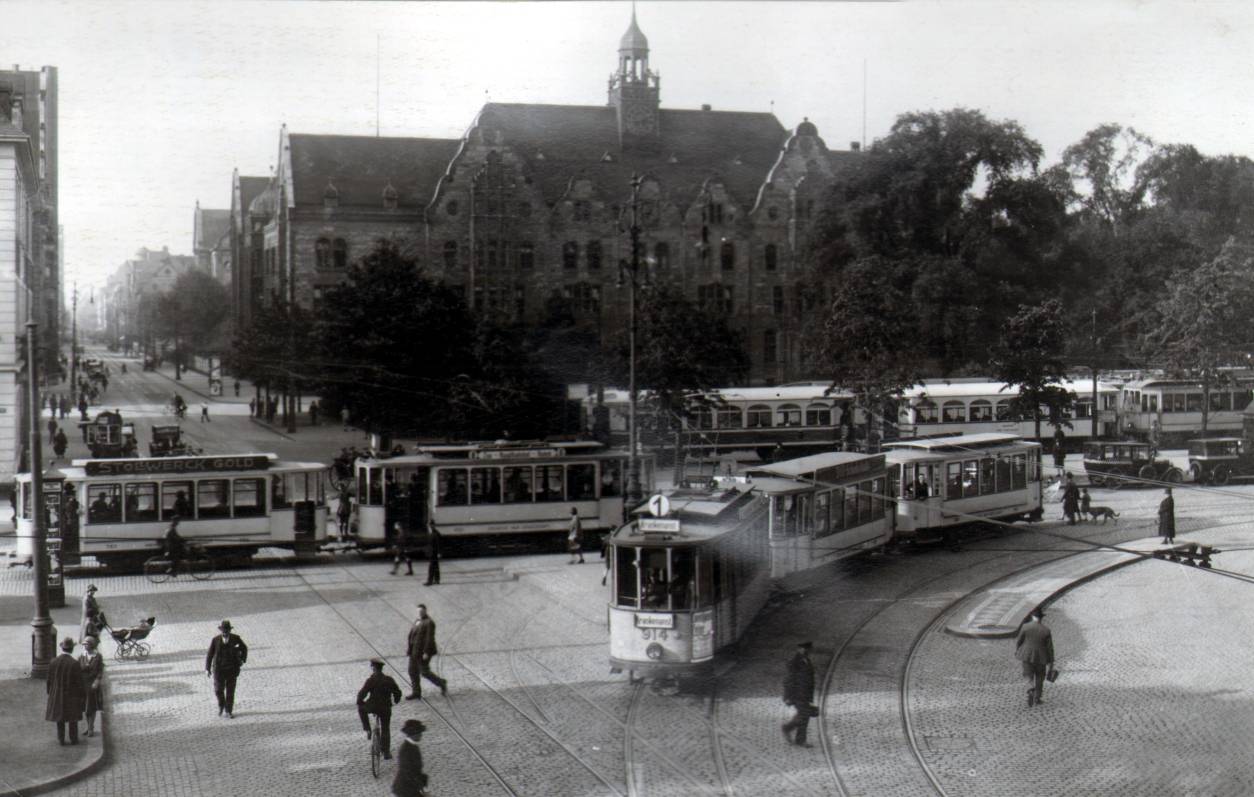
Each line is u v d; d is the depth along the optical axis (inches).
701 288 1836.9
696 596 847.7
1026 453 1549.0
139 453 1985.7
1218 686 847.1
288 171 2854.3
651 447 1740.9
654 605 848.3
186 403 2876.5
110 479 1322.6
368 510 1422.2
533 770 696.4
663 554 850.1
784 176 1862.7
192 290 3501.5
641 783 671.8
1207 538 1428.4
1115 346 1817.2
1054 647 964.0
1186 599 1130.7
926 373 1891.0
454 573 1328.7
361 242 2674.7
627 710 812.6
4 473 1683.1
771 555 1123.9
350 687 876.6
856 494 1279.5
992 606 1094.4
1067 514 1550.2
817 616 1081.4
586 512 1482.5
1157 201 1627.7
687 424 1764.3
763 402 1999.3
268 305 2810.0
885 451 1486.2
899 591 1180.5
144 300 3545.8
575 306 1815.9
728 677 888.3
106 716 809.5
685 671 840.9
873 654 944.9
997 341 1724.9
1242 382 1926.7
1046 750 717.9
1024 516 1549.0
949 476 1439.5
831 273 1772.9
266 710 821.9
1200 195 1624.0
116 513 1323.8
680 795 652.1
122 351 3604.8
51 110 1902.1
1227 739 730.8
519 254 1899.6
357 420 1941.4
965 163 1558.8
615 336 1736.0
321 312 2037.4
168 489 1341.0
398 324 1872.5
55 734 764.0
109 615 1113.4
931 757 708.7
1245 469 1900.8
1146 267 1692.9
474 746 741.3
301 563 1402.6
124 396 3006.9
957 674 890.1
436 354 1866.4
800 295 1851.6
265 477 1376.7
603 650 973.8
